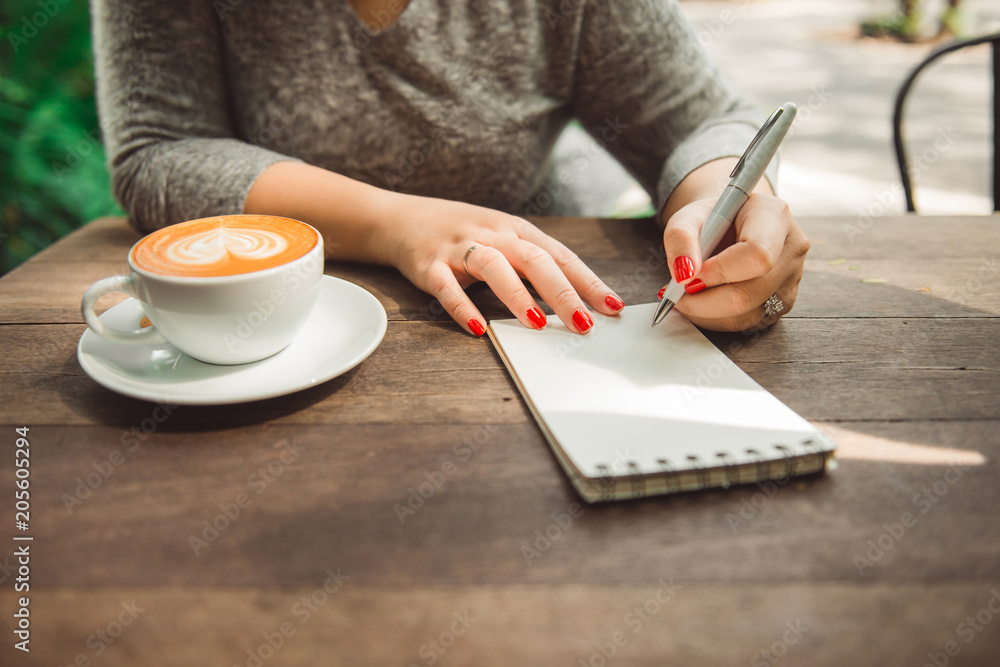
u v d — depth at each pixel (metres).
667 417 0.43
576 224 0.81
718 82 0.90
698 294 0.52
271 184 0.71
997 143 1.04
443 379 0.49
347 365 0.46
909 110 3.48
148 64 0.80
